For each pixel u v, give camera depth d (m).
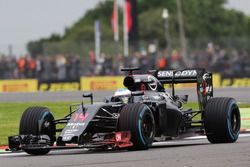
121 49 129.38
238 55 123.69
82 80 115.44
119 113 35.22
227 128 37.12
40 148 33.22
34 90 117.19
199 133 39.31
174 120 37.41
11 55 123.12
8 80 117.56
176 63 123.31
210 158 30.22
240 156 30.66
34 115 35.06
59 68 119.06
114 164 29.02
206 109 37.56
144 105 34.28
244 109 62.03
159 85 38.31
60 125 49.91
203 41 130.88
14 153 36.19
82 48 126.56
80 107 35.25
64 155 33.69
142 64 122.56
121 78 113.31
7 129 49.81
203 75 39.72
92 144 33.31
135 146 34.09
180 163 28.81
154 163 29.02
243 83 118.50
